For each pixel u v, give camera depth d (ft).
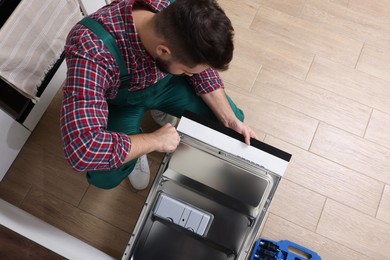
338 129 5.15
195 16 2.19
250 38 5.52
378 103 5.31
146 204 3.41
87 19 2.68
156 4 2.85
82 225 4.56
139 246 3.52
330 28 5.66
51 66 4.11
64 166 4.73
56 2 3.67
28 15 3.42
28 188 4.63
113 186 3.97
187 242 3.49
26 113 4.32
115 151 2.83
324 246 4.68
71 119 2.63
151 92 3.50
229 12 5.64
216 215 3.36
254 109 5.19
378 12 5.78
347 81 5.39
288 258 4.45
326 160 5.00
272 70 5.39
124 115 3.81
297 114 5.19
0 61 3.43
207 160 3.32
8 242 3.93
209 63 2.37
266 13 5.66
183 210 3.36
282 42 5.54
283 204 4.81
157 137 3.18
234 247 3.36
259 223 3.31
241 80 5.31
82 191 4.66
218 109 3.88
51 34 3.84
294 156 5.00
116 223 4.58
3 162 4.34
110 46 2.63
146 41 2.56
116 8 2.63
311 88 5.32
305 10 5.73
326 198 4.85
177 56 2.46
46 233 3.87
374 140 5.13
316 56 5.50
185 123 3.36
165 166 3.37
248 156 3.30
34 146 4.76
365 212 4.82
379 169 5.00
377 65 5.51
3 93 3.82
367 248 4.69
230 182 3.30
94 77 2.60
